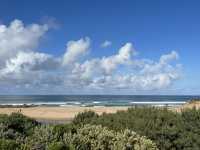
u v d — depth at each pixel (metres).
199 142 12.73
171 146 12.59
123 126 12.95
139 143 10.34
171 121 13.55
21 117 11.60
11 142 8.04
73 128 9.97
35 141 8.84
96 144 9.46
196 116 13.81
